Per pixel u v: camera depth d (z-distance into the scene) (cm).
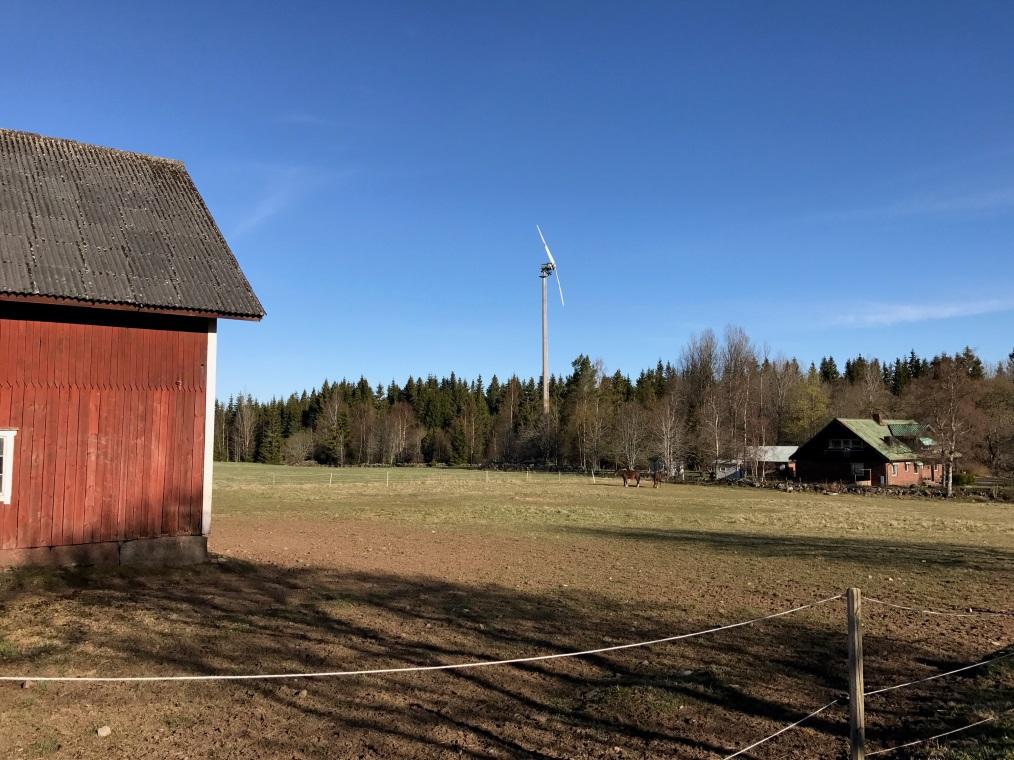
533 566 1633
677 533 2438
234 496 3912
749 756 607
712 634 1030
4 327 1286
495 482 5875
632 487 5538
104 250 1445
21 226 1395
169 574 1348
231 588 1269
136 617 1036
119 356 1390
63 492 1321
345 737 638
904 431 6912
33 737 618
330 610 1127
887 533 2556
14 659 825
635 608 1192
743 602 1255
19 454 1284
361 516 2828
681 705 726
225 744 617
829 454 6806
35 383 1306
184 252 1545
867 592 1364
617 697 744
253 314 1462
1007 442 5634
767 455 7450
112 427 1376
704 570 1608
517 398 13338
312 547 1880
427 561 1684
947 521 3086
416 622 1067
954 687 785
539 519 2859
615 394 11056
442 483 5553
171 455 1435
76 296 1287
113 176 1705
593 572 1559
